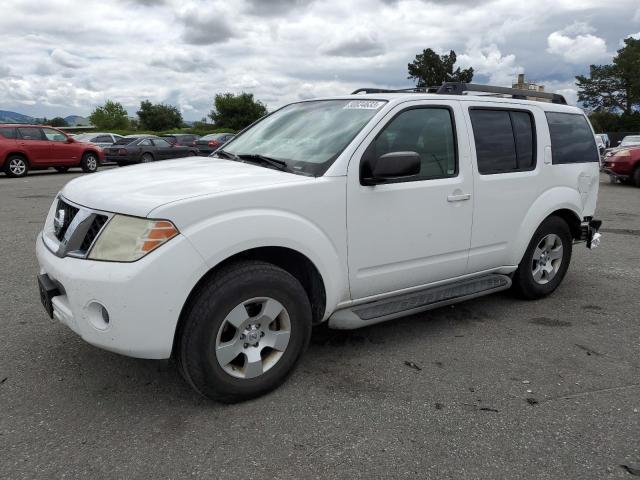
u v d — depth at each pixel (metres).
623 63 75.44
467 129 3.98
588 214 5.14
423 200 3.67
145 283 2.61
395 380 3.33
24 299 4.61
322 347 3.80
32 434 2.69
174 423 2.82
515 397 3.14
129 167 3.79
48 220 3.48
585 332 4.17
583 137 5.04
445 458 2.56
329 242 3.24
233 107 68.19
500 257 4.35
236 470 2.45
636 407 3.04
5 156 16.34
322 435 2.73
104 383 3.22
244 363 2.99
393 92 4.24
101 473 2.41
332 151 3.38
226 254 2.80
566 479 2.43
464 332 4.13
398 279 3.68
